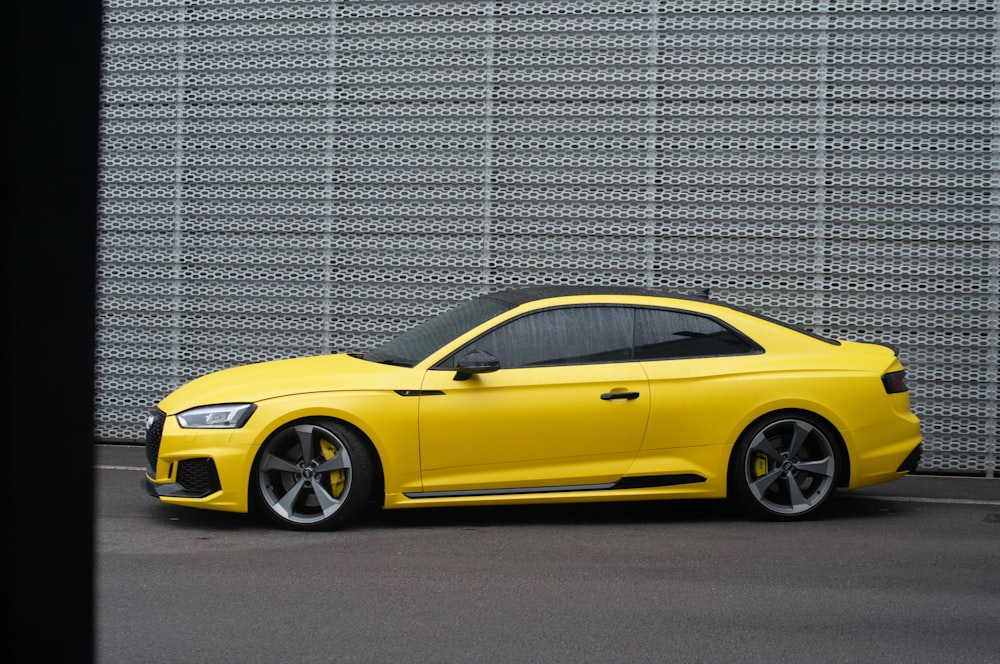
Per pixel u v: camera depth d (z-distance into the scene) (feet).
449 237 30.63
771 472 21.76
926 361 29.22
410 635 14.39
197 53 31.37
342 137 30.89
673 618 15.33
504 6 30.25
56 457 9.39
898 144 29.19
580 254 30.27
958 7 28.94
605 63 30.01
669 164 29.91
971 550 19.83
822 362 21.90
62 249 9.41
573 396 20.85
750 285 29.78
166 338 31.60
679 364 21.47
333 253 30.99
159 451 20.31
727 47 29.63
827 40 29.32
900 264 29.25
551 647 13.98
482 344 21.24
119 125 31.65
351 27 30.78
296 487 20.45
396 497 20.49
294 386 20.51
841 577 17.75
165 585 16.67
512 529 21.12
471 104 30.48
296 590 16.48
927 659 13.80
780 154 29.55
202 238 31.40
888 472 21.98
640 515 22.65
